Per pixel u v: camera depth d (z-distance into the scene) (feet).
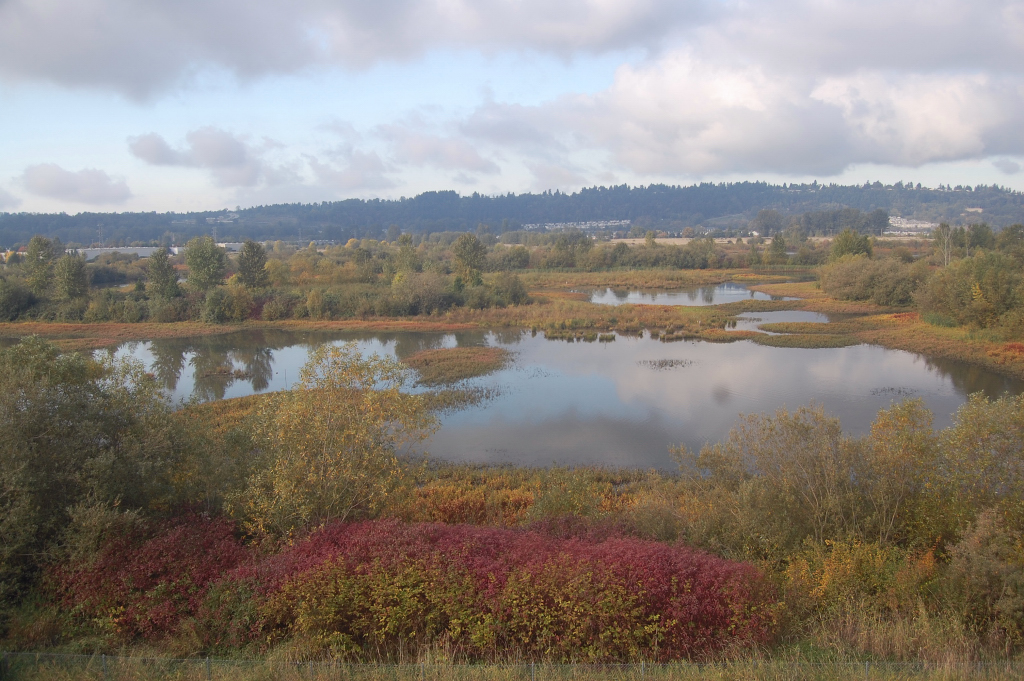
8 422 39.47
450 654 31.78
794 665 28.94
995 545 34.35
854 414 106.73
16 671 31.45
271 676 30.04
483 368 145.59
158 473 45.06
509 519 60.13
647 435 99.45
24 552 37.76
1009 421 42.91
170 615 35.29
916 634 31.86
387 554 36.32
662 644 32.35
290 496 43.45
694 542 44.45
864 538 42.04
